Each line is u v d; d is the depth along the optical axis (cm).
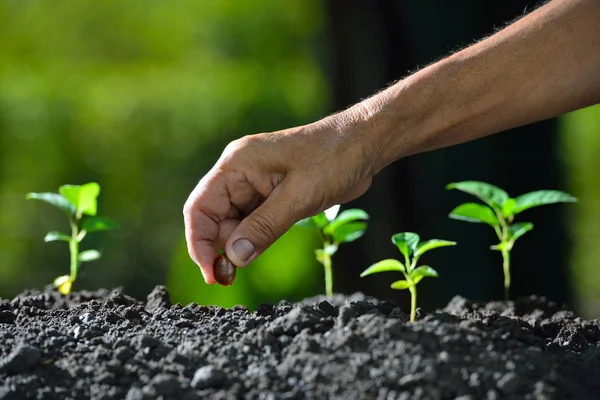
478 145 199
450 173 203
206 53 370
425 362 97
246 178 109
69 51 395
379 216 213
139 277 265
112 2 397
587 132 391
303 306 108
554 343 107
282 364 99
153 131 282
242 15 357
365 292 222
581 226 374
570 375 101
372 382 96
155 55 396
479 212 128
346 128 109
